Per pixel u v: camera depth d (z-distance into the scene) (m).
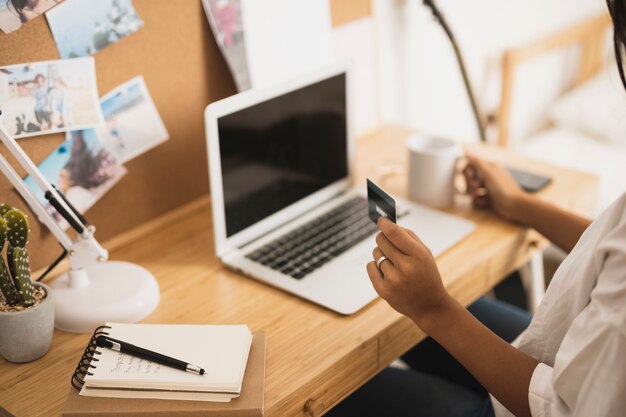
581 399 0.69
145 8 1.12
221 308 0.99
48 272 1.03
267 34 1.33
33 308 0.85
